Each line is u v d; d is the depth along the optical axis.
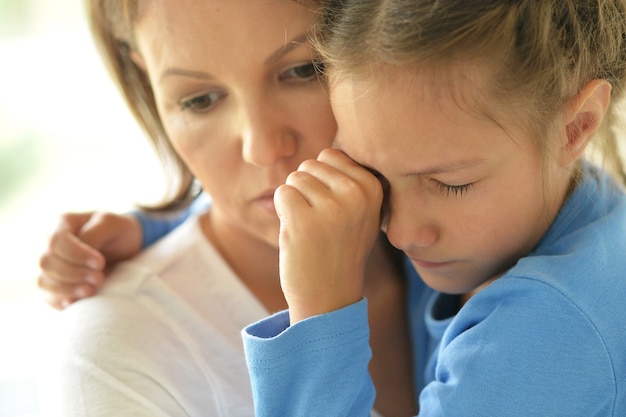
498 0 0.69
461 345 0.78
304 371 0.77
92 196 1.94
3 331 1.70
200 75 0.83
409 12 0.69
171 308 0.96
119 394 0.85
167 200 1.14
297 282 0.79
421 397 0.82
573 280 0.75
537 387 0.74
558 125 0.77
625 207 0.86
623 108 0.86
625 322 0.75
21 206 1.96
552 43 0.73
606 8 0.79
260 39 0.79
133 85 1.05
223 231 1.03
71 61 1.91
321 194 0.79
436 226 0.78
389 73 0.71
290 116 0.84
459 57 0.69
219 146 0.89
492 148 0.73
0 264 1.87
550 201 0.81
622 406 0.75
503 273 0.84
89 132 1.93
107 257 1.06
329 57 0.76
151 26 0.85
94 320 0.92
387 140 0.73
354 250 0.79
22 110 1.94
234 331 0.97
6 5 1.86
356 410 0.78
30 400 1.53
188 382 0.91
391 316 1.06
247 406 0.92
